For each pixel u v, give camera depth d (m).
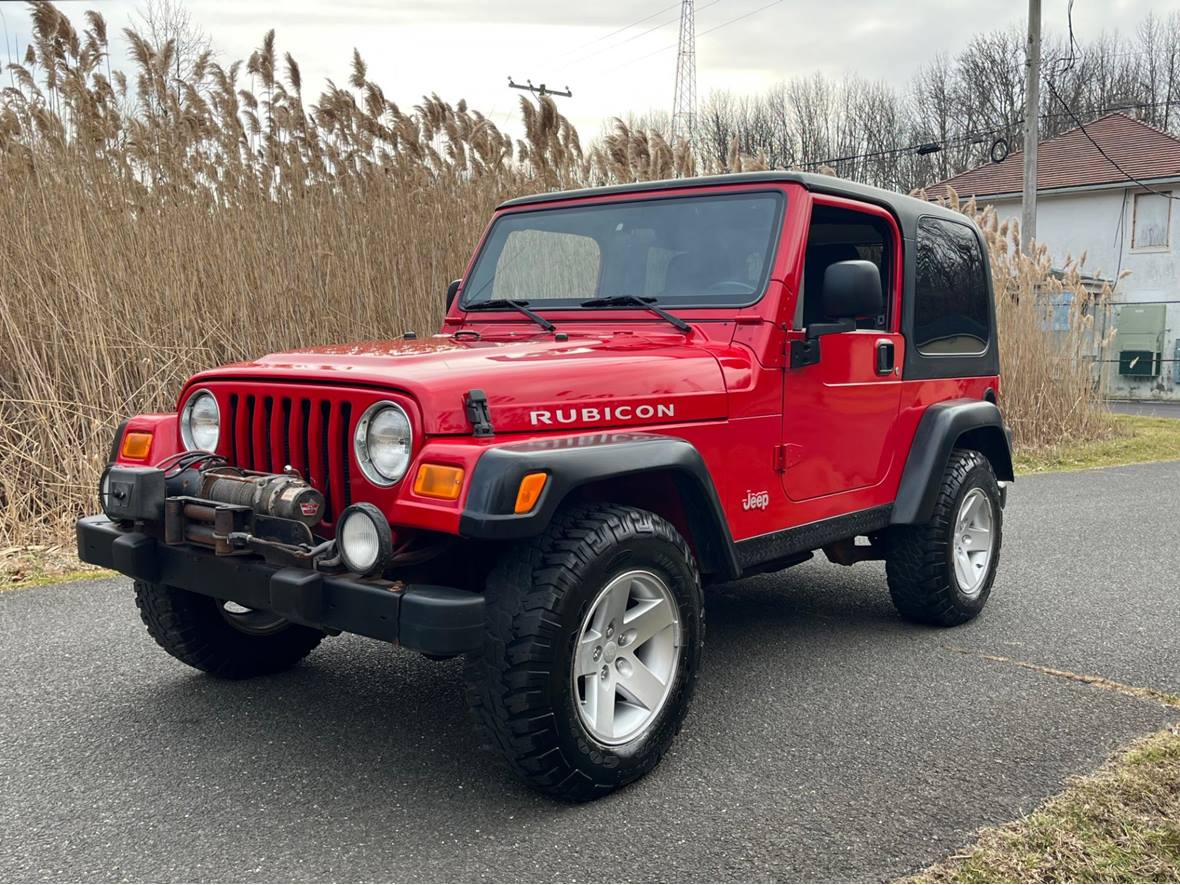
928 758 2.95
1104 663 3.87
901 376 4.02
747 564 3.24
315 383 2.73
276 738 3.08
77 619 4.32
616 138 8.05
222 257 6.66
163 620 3.36
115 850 2.41
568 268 3.81
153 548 2.90
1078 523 6.93
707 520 2.99
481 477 2.35
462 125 7.66
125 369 6.29
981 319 4.75
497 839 2.46
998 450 4.72
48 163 6.27
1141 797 2.67
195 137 6.78
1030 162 16.88
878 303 3.18
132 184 6.55
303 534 2.53
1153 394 24.38
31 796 2.68
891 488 4.02
